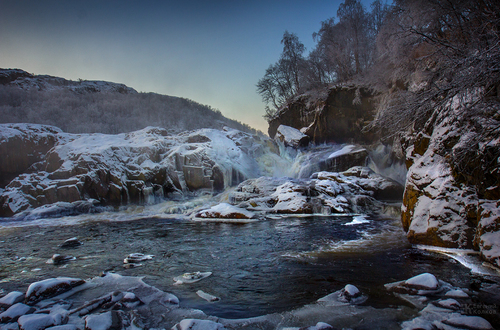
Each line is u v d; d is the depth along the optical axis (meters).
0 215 14.45
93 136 20.52
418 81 9.14
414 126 9.71
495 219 4.95
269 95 35.91
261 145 24.48
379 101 17.94
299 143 23.06
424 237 6.46
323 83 28.16
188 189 18.70
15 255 6.93
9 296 3.89
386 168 18.95
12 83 83.56
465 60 4.70
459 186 6.21
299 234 8.59
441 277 4.45
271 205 13.98
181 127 66.69
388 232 8.48
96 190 15.88
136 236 9.06
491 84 4.98
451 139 6.61
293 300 3.85
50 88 88.12
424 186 7.07
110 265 5.88
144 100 73.94
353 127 21.56
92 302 3.69
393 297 3.79
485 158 5.42
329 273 4.96
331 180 15.27
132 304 3.70
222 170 19.30
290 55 32.00
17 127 18.98
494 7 5.66
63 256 6.41
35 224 12.09
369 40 24.09
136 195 16.44
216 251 6.87
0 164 16.98
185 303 3.84
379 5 23.98
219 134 23.50
